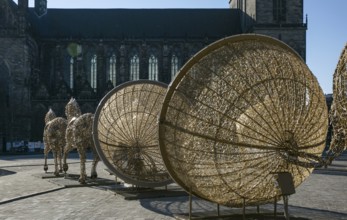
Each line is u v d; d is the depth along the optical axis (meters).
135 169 28.00
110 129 28.73
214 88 17.23
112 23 131.62
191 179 17.95
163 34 128.38
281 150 17.67
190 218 18.84
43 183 33.34
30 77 114.25
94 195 27.02
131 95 28.95
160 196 26.16
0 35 110.75
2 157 76.19
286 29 112.31
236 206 19.39
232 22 134.00
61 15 132.12
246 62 17.39
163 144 17.48
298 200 25.14
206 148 17.34
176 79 17.30
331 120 16.94
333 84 16.78
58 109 115.44
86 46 126.62
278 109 17.53
